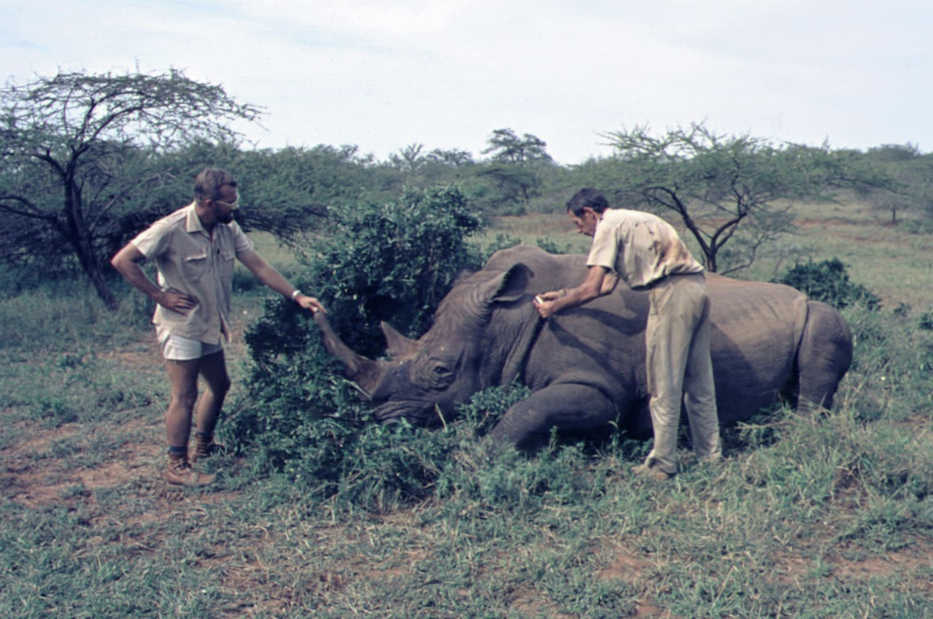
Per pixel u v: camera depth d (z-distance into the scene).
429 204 6.12
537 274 5.48
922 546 4.12
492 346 5.36
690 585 3.73
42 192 11.50
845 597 3.61
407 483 4.62
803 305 5.69
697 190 13.45
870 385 6.89
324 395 5.09
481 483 4.51
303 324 5.52
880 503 4.42
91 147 11.27
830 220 32.34
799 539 4.18
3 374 7.47
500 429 5.04
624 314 5.30
